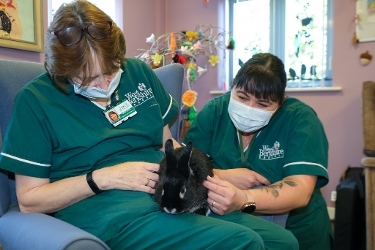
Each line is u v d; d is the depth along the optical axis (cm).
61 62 102
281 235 106
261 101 129
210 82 326
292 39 290
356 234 212
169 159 99
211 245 91
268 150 139
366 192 188
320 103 280
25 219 101
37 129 108
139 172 108
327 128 279
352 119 271
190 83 288
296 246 108
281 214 130
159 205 100
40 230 92
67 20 102
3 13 198
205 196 108
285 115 140
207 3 325
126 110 122
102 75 109
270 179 137
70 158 114
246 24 308
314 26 281
